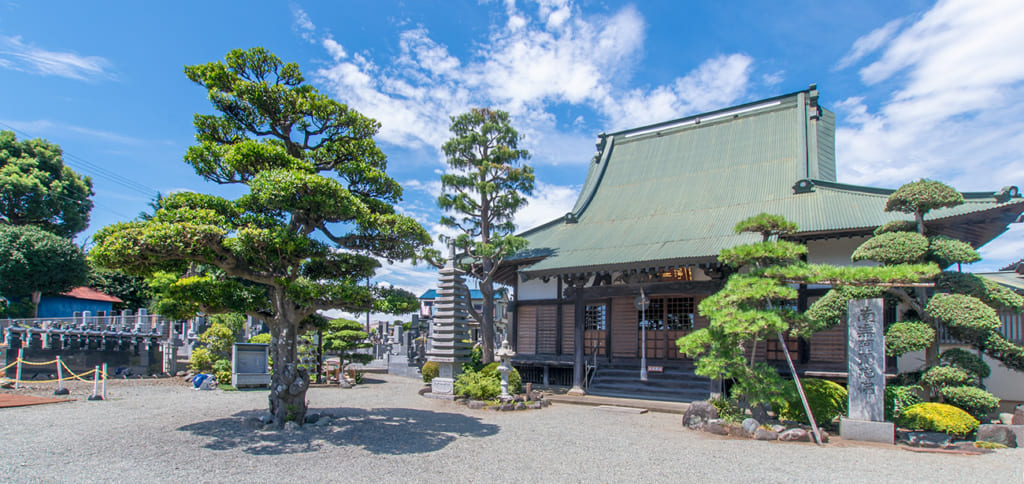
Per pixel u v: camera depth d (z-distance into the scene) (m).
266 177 9.50
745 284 11.16
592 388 18.97
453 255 18.41
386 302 10.99
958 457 9.20
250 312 11.02
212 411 13.09
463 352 17.77
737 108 24.25
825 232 15.51
